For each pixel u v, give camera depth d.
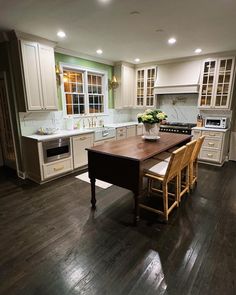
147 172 2.47
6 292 1.50
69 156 3.82
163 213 2.39
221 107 4.41
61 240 2.07
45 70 3.46
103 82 5.27
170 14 2.44
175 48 3.96
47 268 1.72
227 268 1.71
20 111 3.44
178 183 2.63
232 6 2.22
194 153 3.02
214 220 2.42
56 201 2.88
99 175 2.52
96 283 1.57
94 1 2.12
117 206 2.75
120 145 2.74
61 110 4.25
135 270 1.69
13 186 3.39
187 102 5.18
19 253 1.89
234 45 3.74
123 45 3.78
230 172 4.02
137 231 2.21
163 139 3.16
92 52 4.30
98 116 5.18
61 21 2.64
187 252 1.90
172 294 1.48
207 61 4.40
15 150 3.73
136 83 5.72
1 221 2.40
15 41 3.07
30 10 2.32
